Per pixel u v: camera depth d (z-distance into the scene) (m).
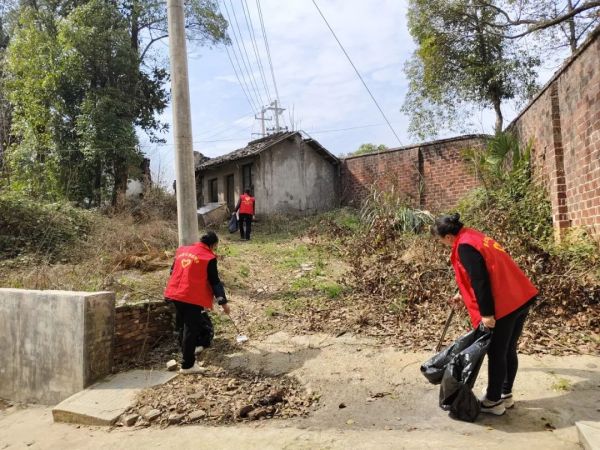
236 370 5.07
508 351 3.65
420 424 3.66
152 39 19.89
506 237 7.39
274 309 6.74
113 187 16.75
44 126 16.53
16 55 16.27
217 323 6.36
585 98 6.58
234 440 3.67
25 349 5.41
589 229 6.66
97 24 16.28
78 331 5.04
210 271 5.22
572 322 5.36
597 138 6.24
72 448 3.87
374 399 4.19
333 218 14.71
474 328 3.71
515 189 9.31
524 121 9.92
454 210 11.05
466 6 13.79
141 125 19.83
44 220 10.58
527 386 4.09
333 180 19.20
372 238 9.84
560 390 3.98
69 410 4.43
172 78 7.14
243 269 9.13
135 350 5.71
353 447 3.37
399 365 4.80
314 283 7.99
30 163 16.34
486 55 14.51
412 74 15.82
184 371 5.11
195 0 18.47
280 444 3.53
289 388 4.57
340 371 4.78
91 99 16.03
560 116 7.66
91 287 7.11
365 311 6.40
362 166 17.62
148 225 11.84
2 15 19.58
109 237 10.13
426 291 6.47
